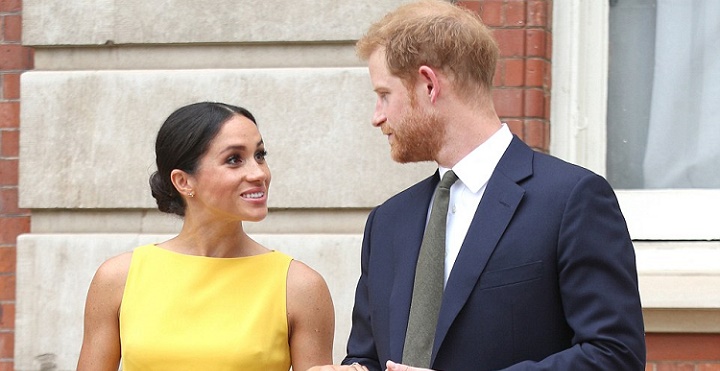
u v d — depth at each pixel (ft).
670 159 52.65
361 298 33.76
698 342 48.11
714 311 47.75
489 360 29.07
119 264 37.76
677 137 52.65
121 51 53.52
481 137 30.76
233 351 35.81
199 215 37.52
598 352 27.73
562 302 28.89
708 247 50.24
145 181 52.34
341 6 51.42
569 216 28.89
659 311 48.11
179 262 37.60
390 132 31.19
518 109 50.08
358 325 33.68
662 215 51.31
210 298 36.83
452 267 29.86
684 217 51.13
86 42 53.16
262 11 51.98
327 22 51.47
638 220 51.49
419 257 30.94
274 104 51.52
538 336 28.96
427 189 32.42
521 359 28.99
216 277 37.27
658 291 47.70
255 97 51.67
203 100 52.01
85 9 53.21
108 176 52.60
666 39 52.80
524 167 30.35
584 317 28.25
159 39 52.65
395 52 30.53
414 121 30.63
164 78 52.31
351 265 50.44
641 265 49.34
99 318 37.35
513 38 50.24
